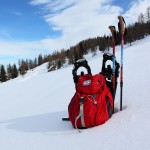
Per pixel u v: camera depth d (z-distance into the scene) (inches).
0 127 91.0
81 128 71.7
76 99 71.4
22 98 165.3
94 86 70.8
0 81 2000.5
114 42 80.5
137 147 52.1
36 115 100.7
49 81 244.7
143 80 115.5
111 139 59.0
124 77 135.4
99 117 69.1
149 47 320.5
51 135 71.7
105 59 81.0
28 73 2586.1
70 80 199.9
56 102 118.7
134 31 1886.1
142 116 68.2
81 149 57.8
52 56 2920.8
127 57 261.6
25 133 78.5
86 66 79.9
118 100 91.0
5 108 136.5
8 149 67.9
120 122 68.0
